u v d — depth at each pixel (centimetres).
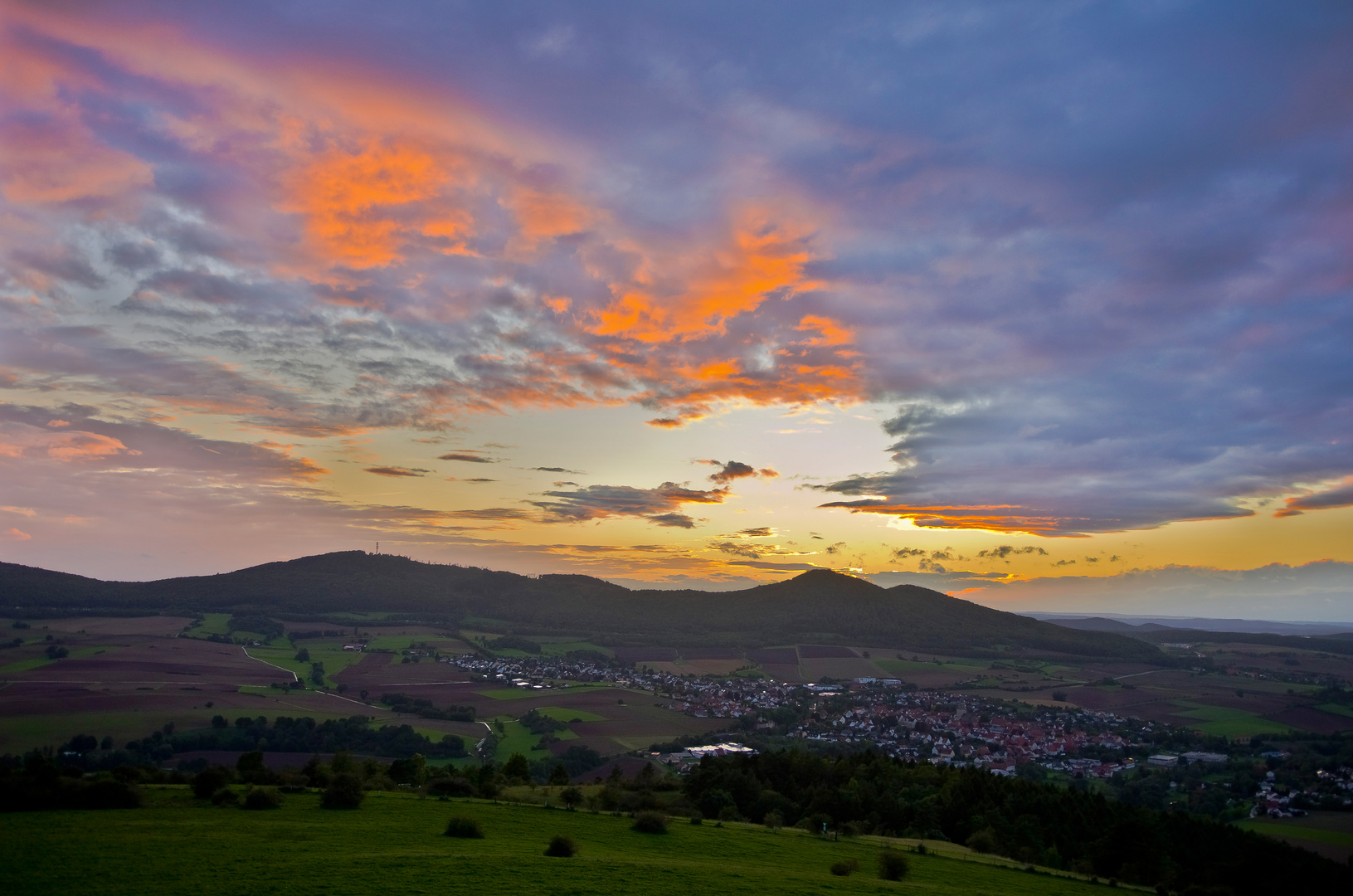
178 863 3991
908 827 8781
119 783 5697
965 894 4662
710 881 4303
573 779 13250
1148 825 8662
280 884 3631
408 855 4362
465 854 4522
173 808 5628
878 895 4334
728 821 7706
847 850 6309
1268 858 7556
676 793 9825
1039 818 9050
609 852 5134
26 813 5234
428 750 14212
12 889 3459
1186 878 7488
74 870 3778
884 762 11675
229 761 12269
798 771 10962
